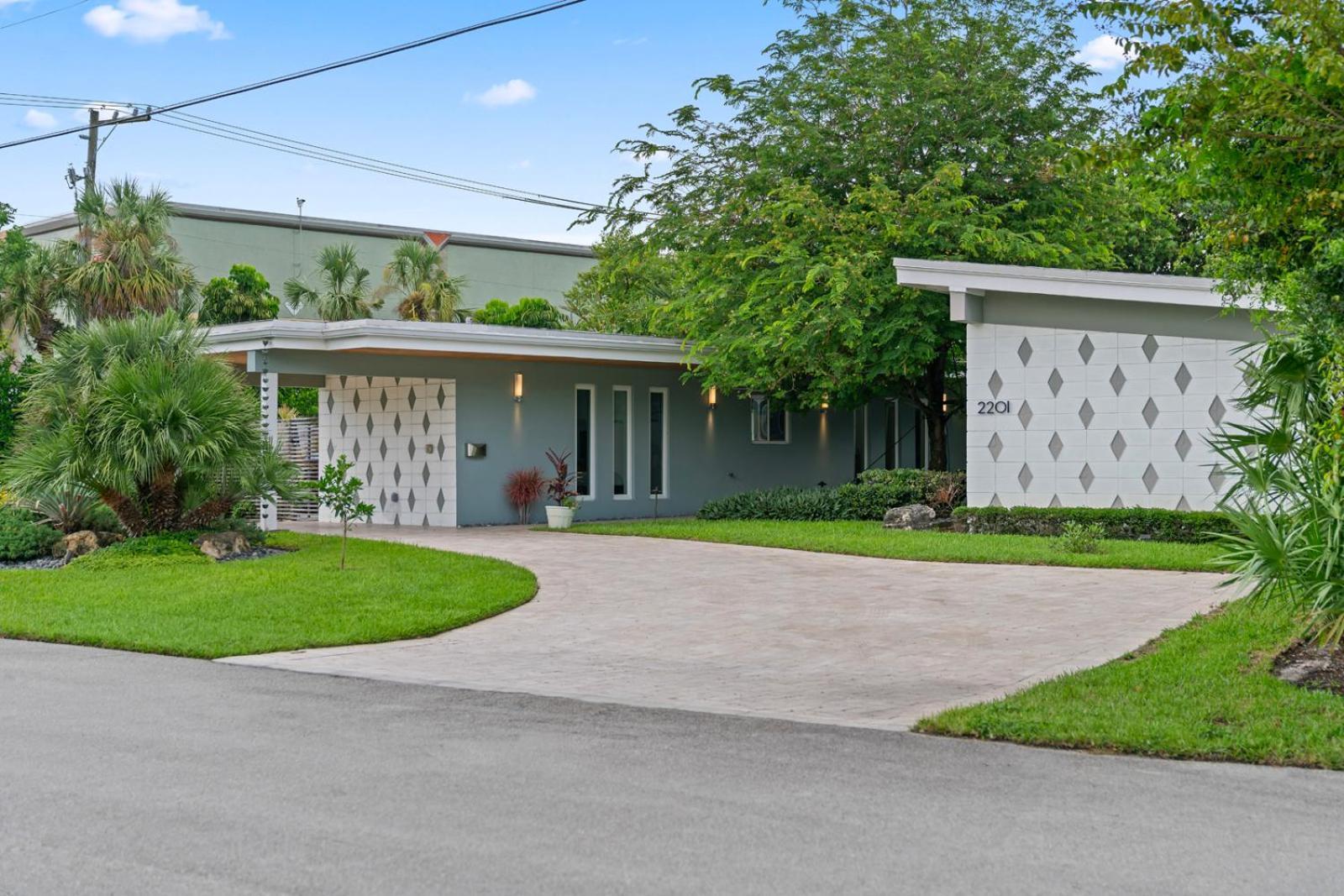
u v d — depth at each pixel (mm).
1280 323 10125
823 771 6164
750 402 25703
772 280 20688
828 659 9484
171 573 13922
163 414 14914
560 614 11805
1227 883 4570
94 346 15867
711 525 19766
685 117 23594
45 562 15492
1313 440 8836
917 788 5855
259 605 11891
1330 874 4660
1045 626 10695
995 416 17656
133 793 5715
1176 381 16234
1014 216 21922
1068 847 4965
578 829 5172
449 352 19969
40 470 14875
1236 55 7676
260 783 5879
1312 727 6742
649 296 32906
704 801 5598
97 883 4523
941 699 8031
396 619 11148
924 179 21406
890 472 21031
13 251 29922
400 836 5078
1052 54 22594
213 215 44625
